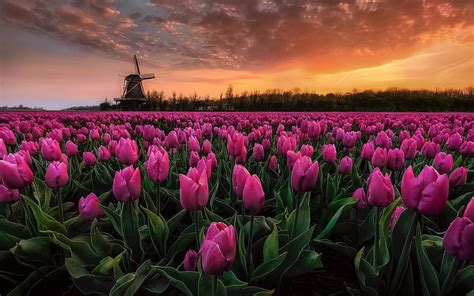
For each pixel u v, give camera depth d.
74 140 8.24
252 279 2.24
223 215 3.81
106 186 4.27
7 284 2.80
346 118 13.14
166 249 2.94
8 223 2.85
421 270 2.07
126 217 2.62
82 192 4.27
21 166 2.76
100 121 14.16
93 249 2.70
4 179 2.70
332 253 3.35
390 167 3.39
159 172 2.77
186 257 2.24
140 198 4.02
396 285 2.17
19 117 14.24
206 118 13.95
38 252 2.62
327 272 3.05
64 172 2.87
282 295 2.65
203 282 1.87
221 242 1.63
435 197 1.81
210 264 1.63
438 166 3.52
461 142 4.95
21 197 2.92
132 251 2.66
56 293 2.68
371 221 2.89
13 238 2.71
